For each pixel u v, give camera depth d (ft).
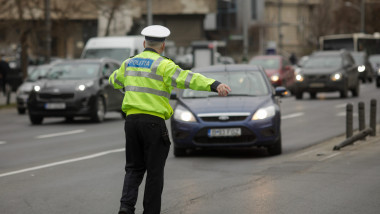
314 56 239.91
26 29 257.55
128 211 51.55
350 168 79.87
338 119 154.30
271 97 101.09
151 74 51.47
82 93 158.81
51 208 63.05
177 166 88.74
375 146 99.45
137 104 51.49
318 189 67.46
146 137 51.62
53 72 167.63
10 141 126.93
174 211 59.57
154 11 548.31
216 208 60.29
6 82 290.15
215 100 99.96
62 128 150.82
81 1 294.87
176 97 103.24
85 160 97.09
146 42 52.49
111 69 173.27
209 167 87.15
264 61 258.98
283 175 77.00
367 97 238.68
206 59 418.31
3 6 258.57
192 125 95.76
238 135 94.84
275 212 57.93
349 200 61.98
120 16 458.91
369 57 417.28
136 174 52.95
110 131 141.18
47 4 259.80
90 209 62.28
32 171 87.56
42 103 159.02
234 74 106.01
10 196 69.51
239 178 76.48
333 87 226.99
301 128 136.77
